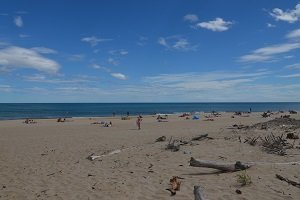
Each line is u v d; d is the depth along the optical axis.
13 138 24.12
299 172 9.99
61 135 25.64
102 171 11.77
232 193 8.45
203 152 13.75
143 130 28.55
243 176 9.11
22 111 105.25
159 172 11.01
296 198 7.93
